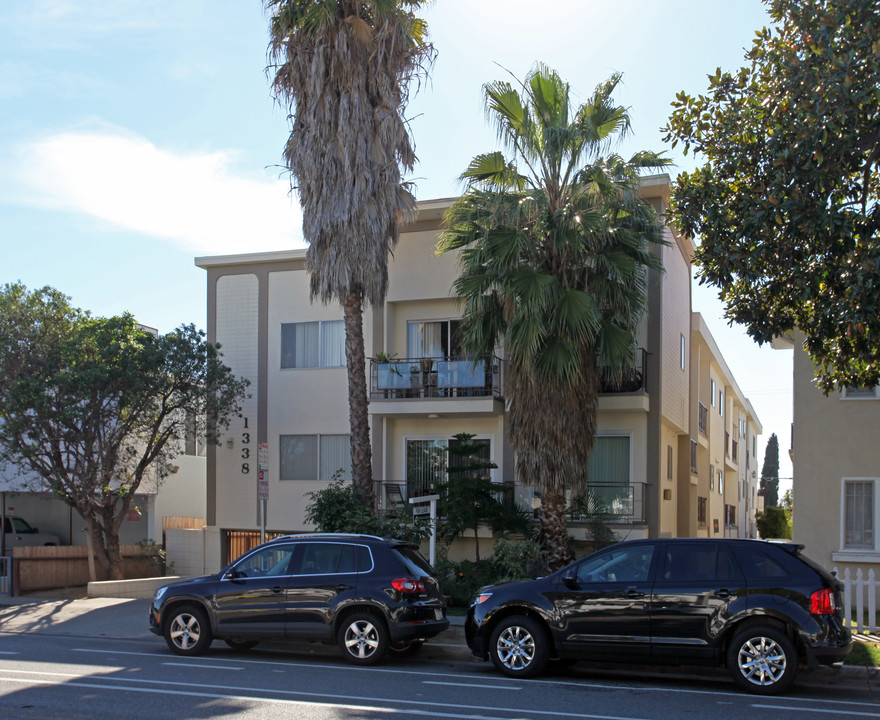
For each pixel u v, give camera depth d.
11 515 29.50
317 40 17.89
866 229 11.62
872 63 11.08
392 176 18.08
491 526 18.64
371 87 18.12
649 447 20.06
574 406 16.02
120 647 13.24
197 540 23.36
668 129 13.16
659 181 20.02
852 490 16.44
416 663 11.89
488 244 15.73
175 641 12.22
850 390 16.55
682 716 8.47
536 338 15.14
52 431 19.98
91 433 20.53
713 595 9.90
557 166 16.53
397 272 21.86
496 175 17.38
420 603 11.59
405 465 21.66
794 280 12.20
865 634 12.94
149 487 26.44
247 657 12.18
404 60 18.61
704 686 10.20
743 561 10.03
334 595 11.58
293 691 9.55
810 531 16.52
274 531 22.61
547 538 16.45
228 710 8.50
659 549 10.41
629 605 10.18
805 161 11.54
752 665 9.65
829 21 11.55
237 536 23.17
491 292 16.94
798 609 9.59
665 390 21.22
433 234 21.67
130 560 22.86
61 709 8.52
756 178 12.29
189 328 21.62
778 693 9.60
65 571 21.48
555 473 15.91
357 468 18.02
